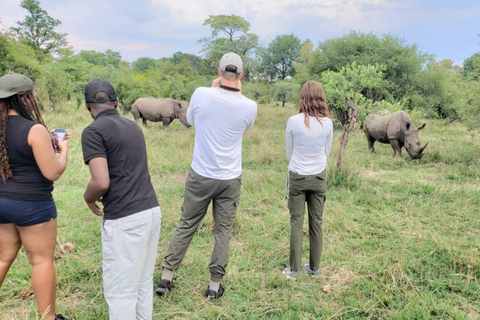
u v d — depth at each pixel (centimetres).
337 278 355
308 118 332
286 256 401
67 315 289
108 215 240
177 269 360
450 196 595
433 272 363
